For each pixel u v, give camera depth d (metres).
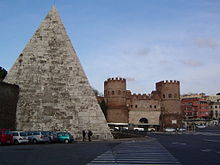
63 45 43.56
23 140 35.38
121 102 111.88
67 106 41.25
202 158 19.69
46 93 41.16
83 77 42.94
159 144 34.78
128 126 111.06
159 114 115.94
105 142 38.84
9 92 38.16
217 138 49.59
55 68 42.38
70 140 37.50
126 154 22.64
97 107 42.28
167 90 116.38
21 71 41.78
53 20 44.31
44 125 39.97
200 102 173.62
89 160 18.53
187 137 54.59
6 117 37.06
